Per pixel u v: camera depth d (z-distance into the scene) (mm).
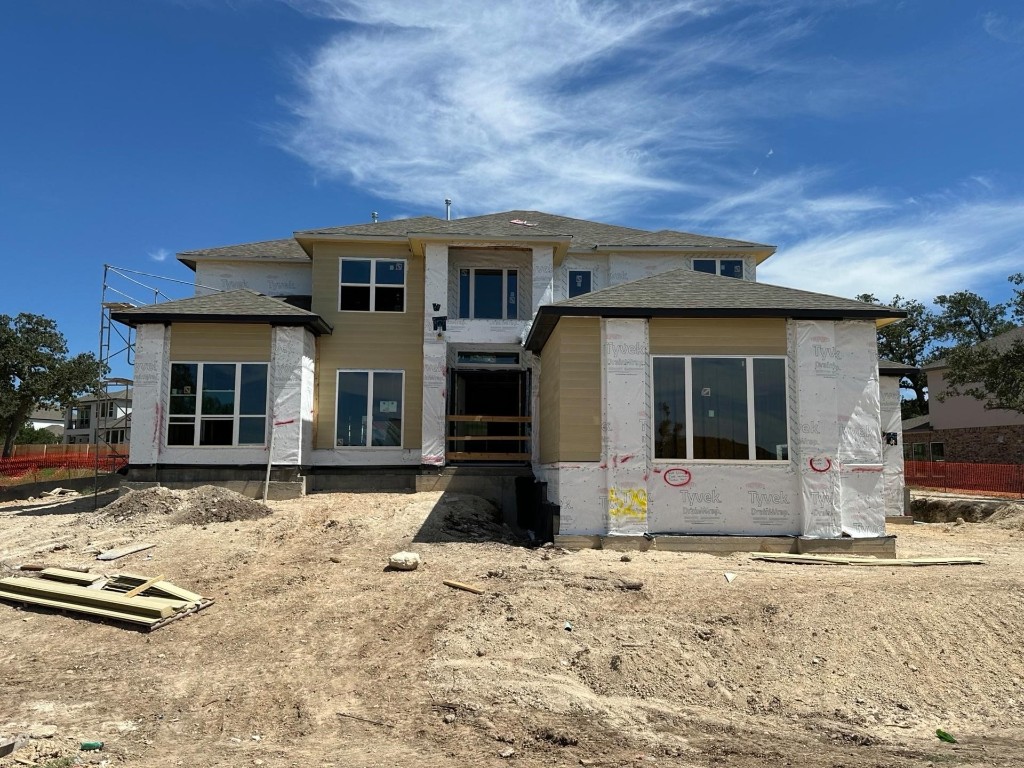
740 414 11812
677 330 11953
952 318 46531
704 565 10234
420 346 18328
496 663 7188
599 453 11766
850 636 7656
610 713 6391
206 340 16234
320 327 17219
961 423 36344
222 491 14211
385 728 6074
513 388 19438
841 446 11734
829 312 11828
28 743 5539
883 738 6078
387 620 8359
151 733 5934
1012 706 6742
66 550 11289
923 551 12344
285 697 6688
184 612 8727
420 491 16641
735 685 6961
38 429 66875
